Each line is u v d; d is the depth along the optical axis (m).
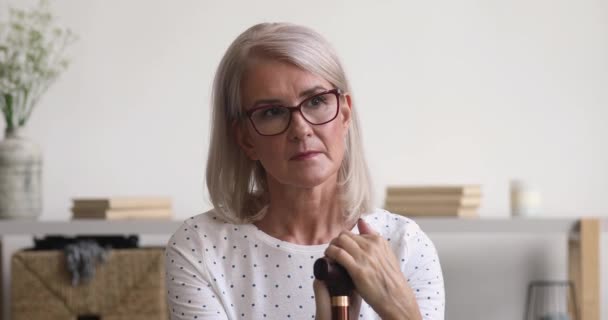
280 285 2.04
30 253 4.55
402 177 5.36
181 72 5.32
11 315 4.54
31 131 5.25
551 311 5.30
